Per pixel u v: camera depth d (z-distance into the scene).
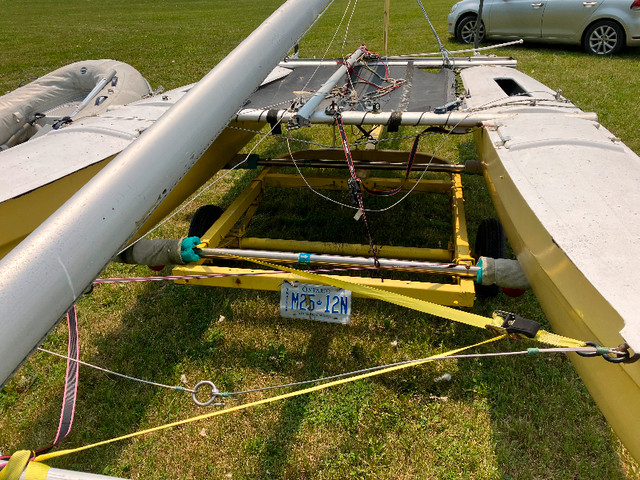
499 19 9.01
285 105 2.83
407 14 14.95
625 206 1.67
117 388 2.34
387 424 2.11
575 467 1.90
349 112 2.49
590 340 1.41
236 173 4.74
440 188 3.33
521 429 2.04
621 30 7.93
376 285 2.19
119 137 2.50
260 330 2.66
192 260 2.32
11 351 0.77
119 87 4.02
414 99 2.98
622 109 5.48
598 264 1.43
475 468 1.91
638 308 1.25
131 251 2.33
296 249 2.89
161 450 2.04
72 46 11.45
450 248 2.84
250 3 21.61
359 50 3.75
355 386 2.27
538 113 2.41
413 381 2.29
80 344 2.63
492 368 2.35
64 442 2.10
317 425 2.11
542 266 1.68
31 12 19.59
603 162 1.93
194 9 19.81
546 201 1.76
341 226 3.59
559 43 8.78
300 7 1.84
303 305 2.28
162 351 2.56
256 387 2.32
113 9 20.39
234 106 1.45
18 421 2.23
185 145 1.25
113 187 1.02
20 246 0.87
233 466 1.97
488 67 3.60
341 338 2.58
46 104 4.45
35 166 2.23
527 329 1.41
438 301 2.15
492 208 3.75
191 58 9.58
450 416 2.12
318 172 4.55
